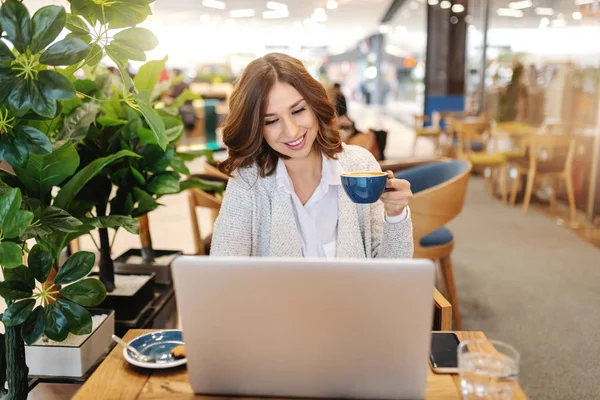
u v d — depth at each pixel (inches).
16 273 51.1
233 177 63.1
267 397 39.9
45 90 44.6
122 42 51.3
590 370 102.0
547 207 235.1
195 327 37.8
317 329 36.7
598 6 212.1
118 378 45.5
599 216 206.8
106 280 82.0
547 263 162.7
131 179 78.2
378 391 38.3
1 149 47.7
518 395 40.5
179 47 751.1
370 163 66.3
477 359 37.9
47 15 44.5
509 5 323.3
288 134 55.3
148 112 53.1
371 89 1028.5
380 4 491.5
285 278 35.5
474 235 193.6
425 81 426.3
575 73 230.5
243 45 828.0
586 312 127.9
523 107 296.0
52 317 52.1
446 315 57.0
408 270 34.6
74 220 53.8
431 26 416.5
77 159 58.3
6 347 55.5
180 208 241.8
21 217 44.5
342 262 35.0
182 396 42.4
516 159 232.8
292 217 61.8
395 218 57.0
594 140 210.5
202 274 35.9
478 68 373.1
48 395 65.6
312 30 749.9
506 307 131.5
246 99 55.4
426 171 124.5
